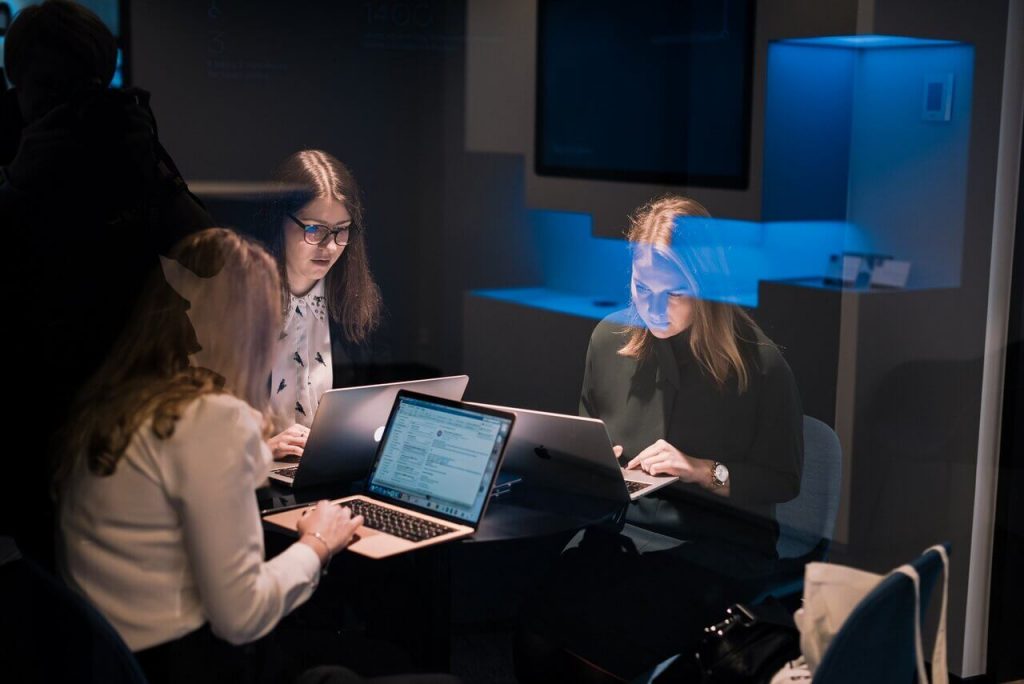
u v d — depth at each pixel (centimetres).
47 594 156
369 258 337
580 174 368
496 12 348
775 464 244
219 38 296
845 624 156
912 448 314
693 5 365
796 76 351
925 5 297
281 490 224
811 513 243
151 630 162
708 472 237
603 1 357
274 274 170
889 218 335
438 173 344
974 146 293
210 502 156
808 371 349
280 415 253
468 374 358
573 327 352
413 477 217
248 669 173
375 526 204
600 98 364
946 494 301
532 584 292
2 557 240
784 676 190
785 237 366
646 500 260
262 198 276
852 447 336
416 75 337
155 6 285
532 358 360
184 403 157
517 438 229
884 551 323
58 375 246
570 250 368
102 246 247
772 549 247
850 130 350
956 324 297
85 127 244
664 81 369
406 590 215
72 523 164
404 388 228
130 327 167
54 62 241
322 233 271
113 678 151
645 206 363
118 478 158
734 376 251
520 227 356
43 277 244
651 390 258
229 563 159
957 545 296
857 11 313
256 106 304
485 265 355
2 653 205
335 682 183
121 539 160
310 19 311
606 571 246
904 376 316
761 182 355
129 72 283
